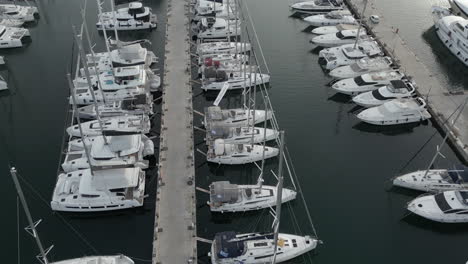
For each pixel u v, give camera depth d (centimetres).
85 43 7069
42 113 5681
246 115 5466
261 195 4503
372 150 5319
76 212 4441
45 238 4216
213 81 6103
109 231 4328
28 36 7206
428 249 4234
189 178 4603
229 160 4981
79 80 5972
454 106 5834
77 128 5231
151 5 8156
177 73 6172
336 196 4706
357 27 7288
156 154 5172
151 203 4591
